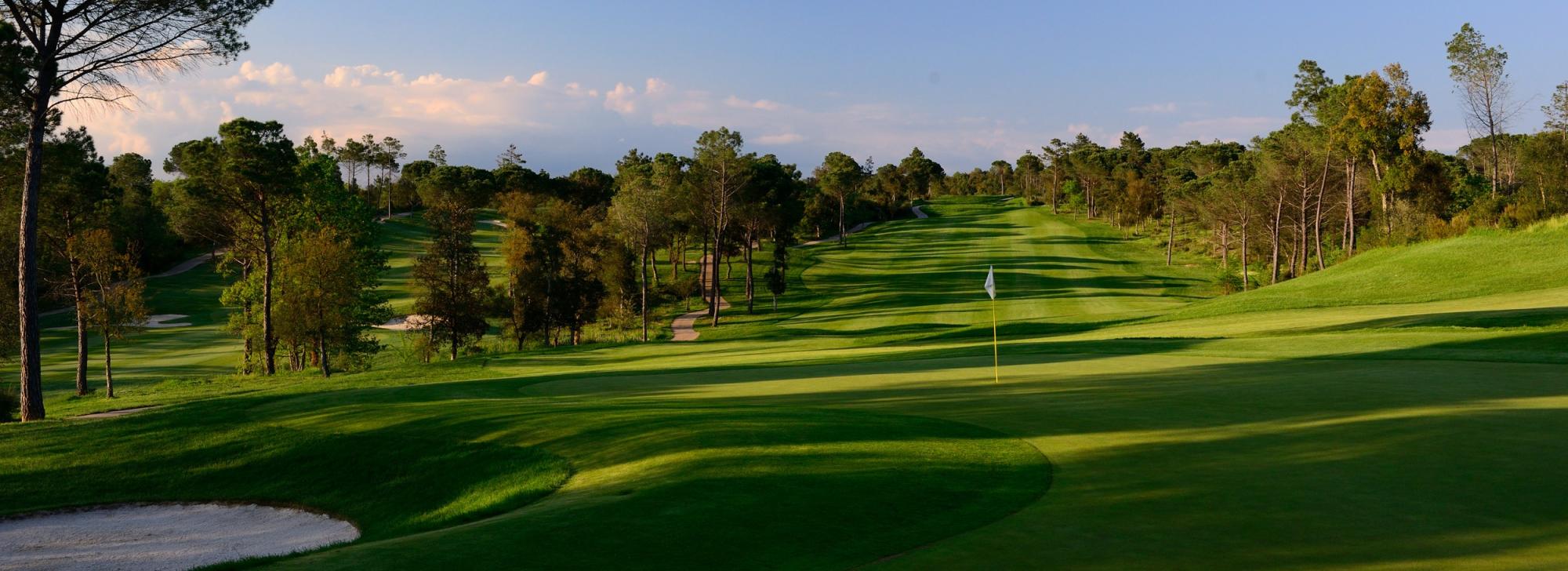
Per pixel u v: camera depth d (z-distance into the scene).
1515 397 14.27
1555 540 7.17
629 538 8.30
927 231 138.75
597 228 77.81
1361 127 64.50
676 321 78.12
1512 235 47.47
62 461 18.02
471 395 23.97
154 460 17.91
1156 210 126.81
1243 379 18.50
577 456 13.98
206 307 85.31
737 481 10.63
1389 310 36.22
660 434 14.33
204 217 52.72
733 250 86.69
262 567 8.05
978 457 11.66
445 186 119.19
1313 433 11.96
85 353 44.75
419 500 14.31
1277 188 73.44
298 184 50.06
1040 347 31.05
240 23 26.19
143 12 25.25
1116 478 10.11
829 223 143.38
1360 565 6.75
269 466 17.05
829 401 18.55
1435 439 11.13
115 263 45.94
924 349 34.91
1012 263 102.94
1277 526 7.86
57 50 25.27
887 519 8.80
